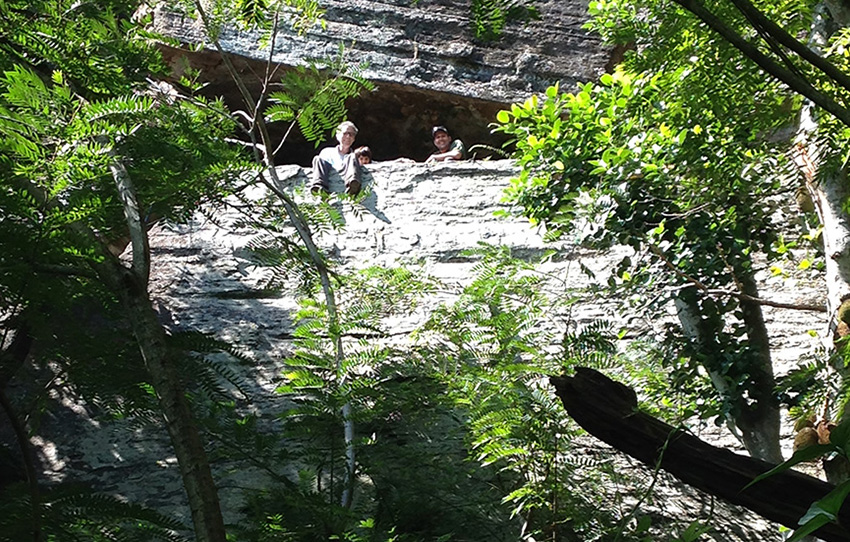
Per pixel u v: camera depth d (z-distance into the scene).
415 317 9.34
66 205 4.56
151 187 5.44
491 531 7.25
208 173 5.68
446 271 10.52
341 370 6.47
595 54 15.28
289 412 6.23
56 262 4.56
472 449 7.43
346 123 11.80
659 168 7.64
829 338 7.27
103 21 5.52
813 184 7.70
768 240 7.83
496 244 10.68
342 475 6.32
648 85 7.77
